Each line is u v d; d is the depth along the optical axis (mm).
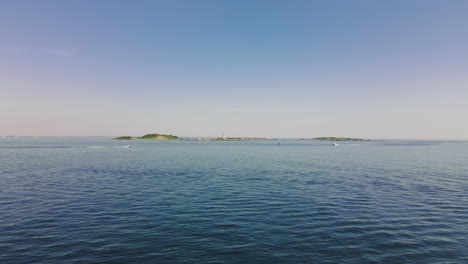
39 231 17438
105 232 17375
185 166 56188
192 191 30156
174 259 13820
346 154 102750
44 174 42719
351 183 35750
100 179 38188
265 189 31453
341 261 13703
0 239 16062
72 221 19438
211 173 45312
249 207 23547
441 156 91500
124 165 57250
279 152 116125
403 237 16875
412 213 21922
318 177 41156
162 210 22453
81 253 14375
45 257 13883
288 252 14695
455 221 19984
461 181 37594
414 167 55812
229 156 88500
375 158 81625
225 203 24875
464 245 15766
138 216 20750
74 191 29719
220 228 18250
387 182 36656
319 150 136875
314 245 15609
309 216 21031
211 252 14633
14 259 13617
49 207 23031
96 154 92312
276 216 20984
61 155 85938
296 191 30359
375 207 23672
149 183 35125
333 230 18016
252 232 17562
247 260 13750
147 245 15445
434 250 15078
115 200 25734
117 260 13656
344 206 23969
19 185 33031
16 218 19984
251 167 54906
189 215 21109
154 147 160000
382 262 13633
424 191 30562
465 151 128875
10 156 80312
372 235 17141
